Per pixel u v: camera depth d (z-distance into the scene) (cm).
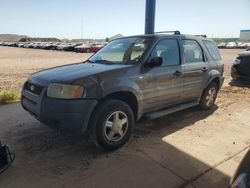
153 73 478
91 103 393
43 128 518
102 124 405
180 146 452
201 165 391
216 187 339
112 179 350
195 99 611
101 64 486
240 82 1075
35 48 5459
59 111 385
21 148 434
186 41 575
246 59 969
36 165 383
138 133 507
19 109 644
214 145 460
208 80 622
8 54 3216
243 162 230
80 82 391
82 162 393
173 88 525
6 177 351
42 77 434
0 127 522
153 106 498
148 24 868
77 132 393
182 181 349
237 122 582
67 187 333
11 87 975
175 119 593
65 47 4469
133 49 500
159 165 388
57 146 443
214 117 612
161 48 508
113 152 427
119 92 431
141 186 336
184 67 547
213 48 671
